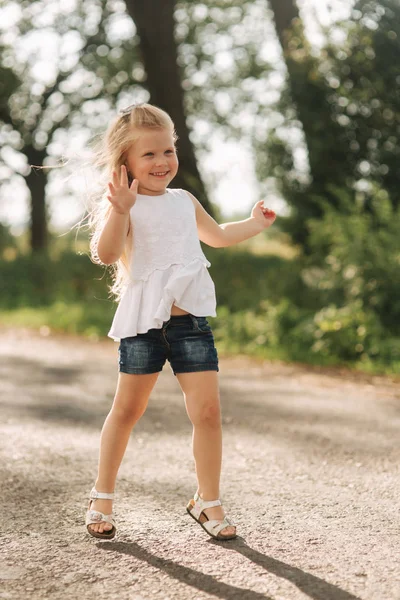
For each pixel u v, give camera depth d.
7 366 7.71
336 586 2.36
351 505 3.21
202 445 2.86
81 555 2.66
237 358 8.20
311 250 9.52
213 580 2.43
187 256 2.87
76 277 15.41
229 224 3.23
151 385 2.88
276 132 9.54
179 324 2.82
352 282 7.67
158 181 2.90
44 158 21.56
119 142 2.90
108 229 2.73
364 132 8.66
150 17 13.62
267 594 2.31
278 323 8.46
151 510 3.15
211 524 2.82
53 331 11.71
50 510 3.16
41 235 22.02
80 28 20.66
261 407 5.42
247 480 3.59
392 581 2.40
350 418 5.00
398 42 8.27
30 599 2.29
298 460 3.95
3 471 3.72
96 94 22.00
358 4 8.28
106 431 2.90
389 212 7.78
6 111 20.72
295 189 9.43
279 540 2.79
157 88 13.80
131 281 2.88
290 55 8.89
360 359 7.49
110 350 9.32
